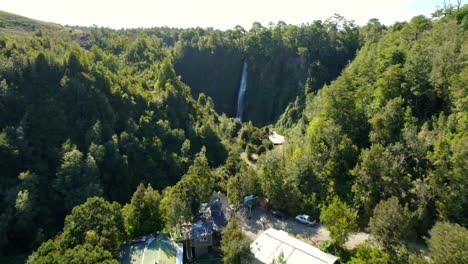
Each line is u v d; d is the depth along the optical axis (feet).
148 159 258.57
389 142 166.09
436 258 94.89
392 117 168.14
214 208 167.84
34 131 225.56
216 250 153.79
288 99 453.99
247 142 333.62
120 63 404.16
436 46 211.41
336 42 459.32
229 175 249.55
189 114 335.47
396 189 144.66
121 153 250.37
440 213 131.44
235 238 126.93
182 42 509.76
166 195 183.01
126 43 492.54
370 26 472.03
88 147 235.81
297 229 161.07
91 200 144.66
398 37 280.72
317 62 432.25
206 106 400.26
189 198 171.01
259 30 518.37
